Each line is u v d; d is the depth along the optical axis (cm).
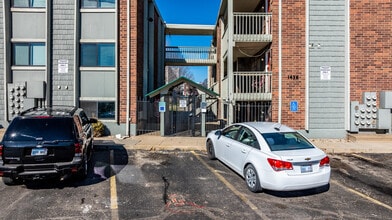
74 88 1285
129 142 1117
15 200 530
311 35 1279
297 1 1276
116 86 1296
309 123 1285
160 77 2278
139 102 1408
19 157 553
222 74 1886
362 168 802
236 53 1617
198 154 956
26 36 1286
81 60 1310
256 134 628
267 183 550
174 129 1498
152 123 1631
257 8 1627
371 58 1267
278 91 1288
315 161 552
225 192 586
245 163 623
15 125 576
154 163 828
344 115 1288
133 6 1306
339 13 1280
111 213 477
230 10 1359
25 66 1291
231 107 1341
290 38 1281
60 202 523
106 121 1307
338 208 512
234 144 694
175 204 520
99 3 1305
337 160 903
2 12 1266
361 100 1271
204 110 1300
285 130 646
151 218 460
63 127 593
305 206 519
